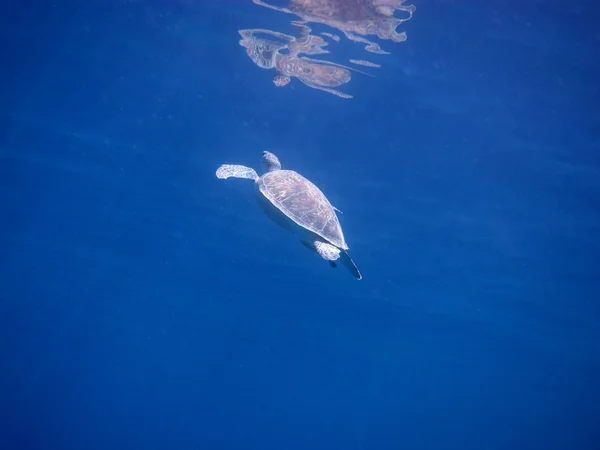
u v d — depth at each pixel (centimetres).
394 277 2425
